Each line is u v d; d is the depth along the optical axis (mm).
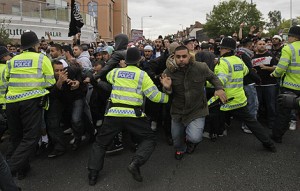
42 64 4383
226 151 5254
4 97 5105
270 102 6418
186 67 4477
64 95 5172
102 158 4203
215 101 5277
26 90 4281
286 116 5375
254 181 4121
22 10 18219
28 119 4289
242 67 5023
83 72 5605
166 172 4488
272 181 4113
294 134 6090
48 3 20062
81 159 5074
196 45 7223
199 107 4609
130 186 4102
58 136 5148
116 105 4105
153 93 4086
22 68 4297
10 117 4402
